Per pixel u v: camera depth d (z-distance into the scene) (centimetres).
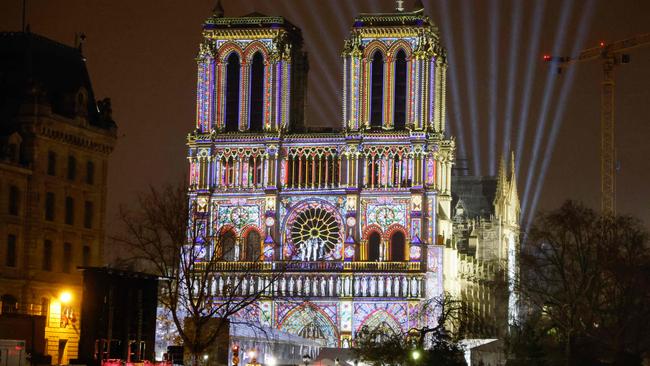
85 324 14488
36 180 19175
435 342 18925
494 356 18800
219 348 17712
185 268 17962
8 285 18700
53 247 19475
